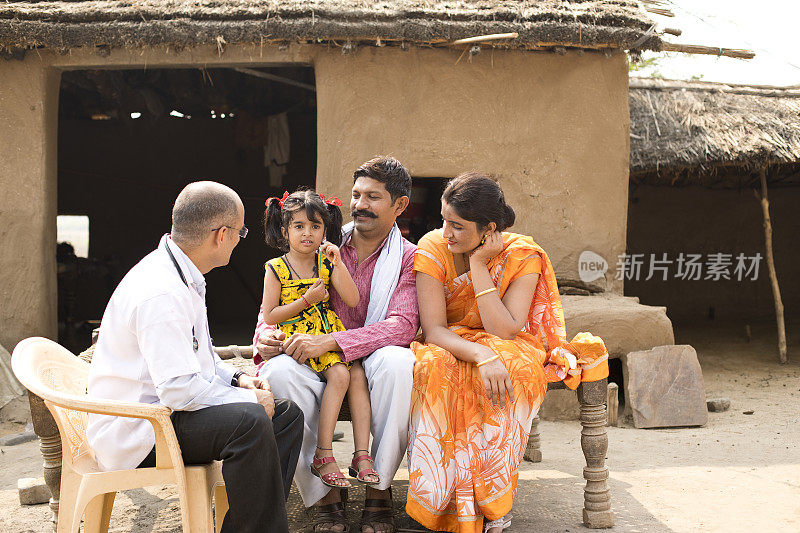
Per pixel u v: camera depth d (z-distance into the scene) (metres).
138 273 2.75
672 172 8.65
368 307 3.48
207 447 2.69
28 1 6.60
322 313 3.39
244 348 4.27
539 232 6.67
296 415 2.98
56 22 6.26
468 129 6.60
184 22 6.20
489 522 3.19
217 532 3.13
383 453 3.16
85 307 12.87
